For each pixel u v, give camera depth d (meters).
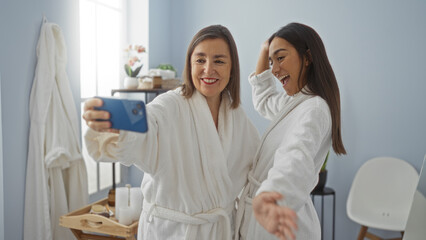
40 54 1.73
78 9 2.03
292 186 0.75
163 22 2.74
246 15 2.68
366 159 2.49
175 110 0.97
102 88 2.35
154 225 1.00
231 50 1.00
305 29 1.02
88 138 0.75
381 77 2.42
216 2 2.75
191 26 2.82
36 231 1.73
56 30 1.80
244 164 1.11
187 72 1.01
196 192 0.97
